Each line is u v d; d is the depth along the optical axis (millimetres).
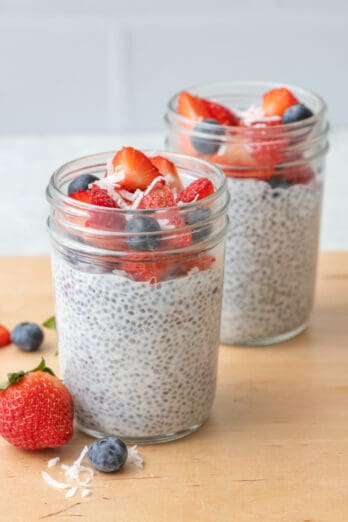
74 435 762
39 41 1264
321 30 1260
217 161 815
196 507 706
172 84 1290
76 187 749
